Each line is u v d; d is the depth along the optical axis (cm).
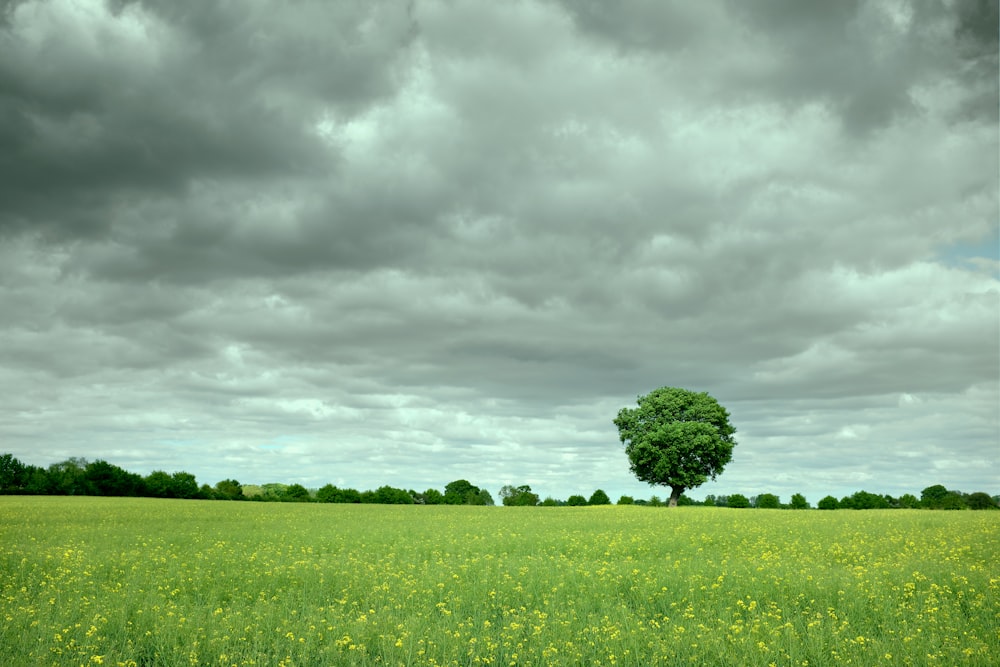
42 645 916
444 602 1270
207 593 1354
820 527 3000
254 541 2327
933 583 1355
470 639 998
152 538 2373
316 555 2006
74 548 2033
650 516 4191
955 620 1084
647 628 1055
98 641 977
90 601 1209
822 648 931
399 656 927
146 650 972
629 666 889
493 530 2864
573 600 1301
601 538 2422
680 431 6612
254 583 1445
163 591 1363
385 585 1367
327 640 986
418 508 5728
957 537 2381
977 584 1338
